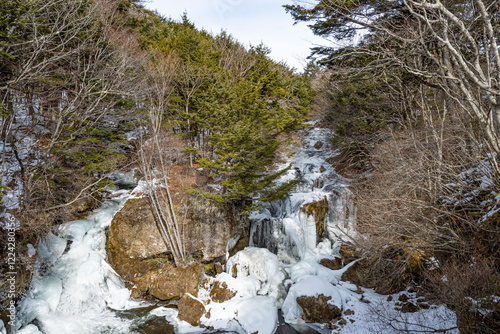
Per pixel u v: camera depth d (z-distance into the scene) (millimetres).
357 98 16797
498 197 8320
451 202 9414
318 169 20609
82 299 11133
